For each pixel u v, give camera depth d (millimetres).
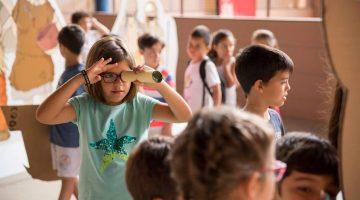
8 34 4535
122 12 5391
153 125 4168
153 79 2115
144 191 1348
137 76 2137
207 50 4363
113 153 2215
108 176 2201
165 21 5699
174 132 4656
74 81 2148
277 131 2318
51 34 4848
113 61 2164
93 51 2234
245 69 2201
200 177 1016
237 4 10219
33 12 4703
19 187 4406
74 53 3447
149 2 5574
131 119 2266
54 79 4910
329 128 1395
